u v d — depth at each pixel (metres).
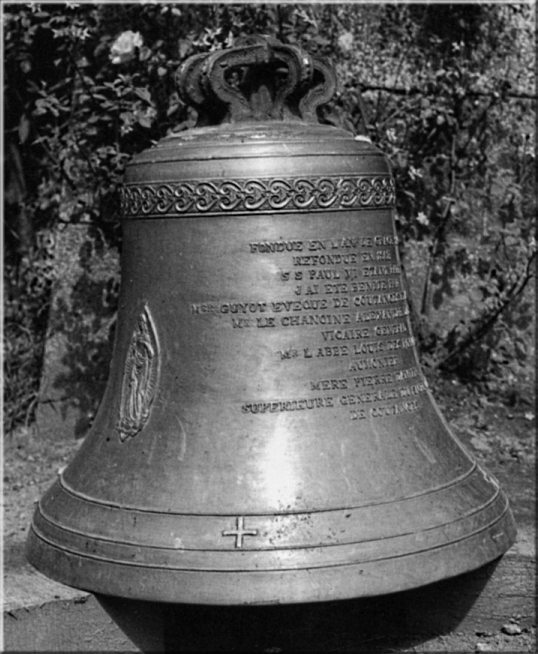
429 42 4.22
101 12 4.02
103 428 2.44
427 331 4.32
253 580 2.14
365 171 2.34
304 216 2.27
